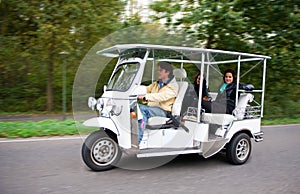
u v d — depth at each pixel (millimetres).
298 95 13727
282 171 5383
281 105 13125
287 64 12617
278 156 6391
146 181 4758
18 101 13516
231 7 10969
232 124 5707
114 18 12367
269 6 11742
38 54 13227
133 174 5062
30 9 12289
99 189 4406
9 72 13430
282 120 11641
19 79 13625
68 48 12125
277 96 13227
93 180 4762
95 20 12211
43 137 7738
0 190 4305
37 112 13219
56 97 13672
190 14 10594
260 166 5668
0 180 4703
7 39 13062
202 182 4758
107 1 12648
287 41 12375
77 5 12227
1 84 13398
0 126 8320
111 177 4910
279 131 9383
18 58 13359
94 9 12562
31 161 5707
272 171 5375
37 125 8633
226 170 5391
